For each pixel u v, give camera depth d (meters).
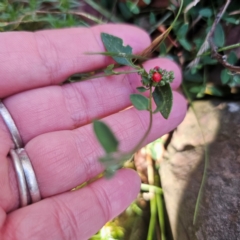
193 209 0.10
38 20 0.11
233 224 0.09
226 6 0.10
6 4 0.11
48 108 0.09
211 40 0.10
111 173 0.06
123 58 0.09
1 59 0.09
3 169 0.08
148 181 0.12
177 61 0.11
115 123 0.09
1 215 0.08
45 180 0.08
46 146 0.09
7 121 0.09
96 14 0.11
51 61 0.09
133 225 0.11
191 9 0.11
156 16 0.11
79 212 0.08
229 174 0.09
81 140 0.09
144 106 0.08
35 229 0.08
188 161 0.11
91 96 0.10
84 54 0.09
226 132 0.10
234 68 0.09
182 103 0.10
